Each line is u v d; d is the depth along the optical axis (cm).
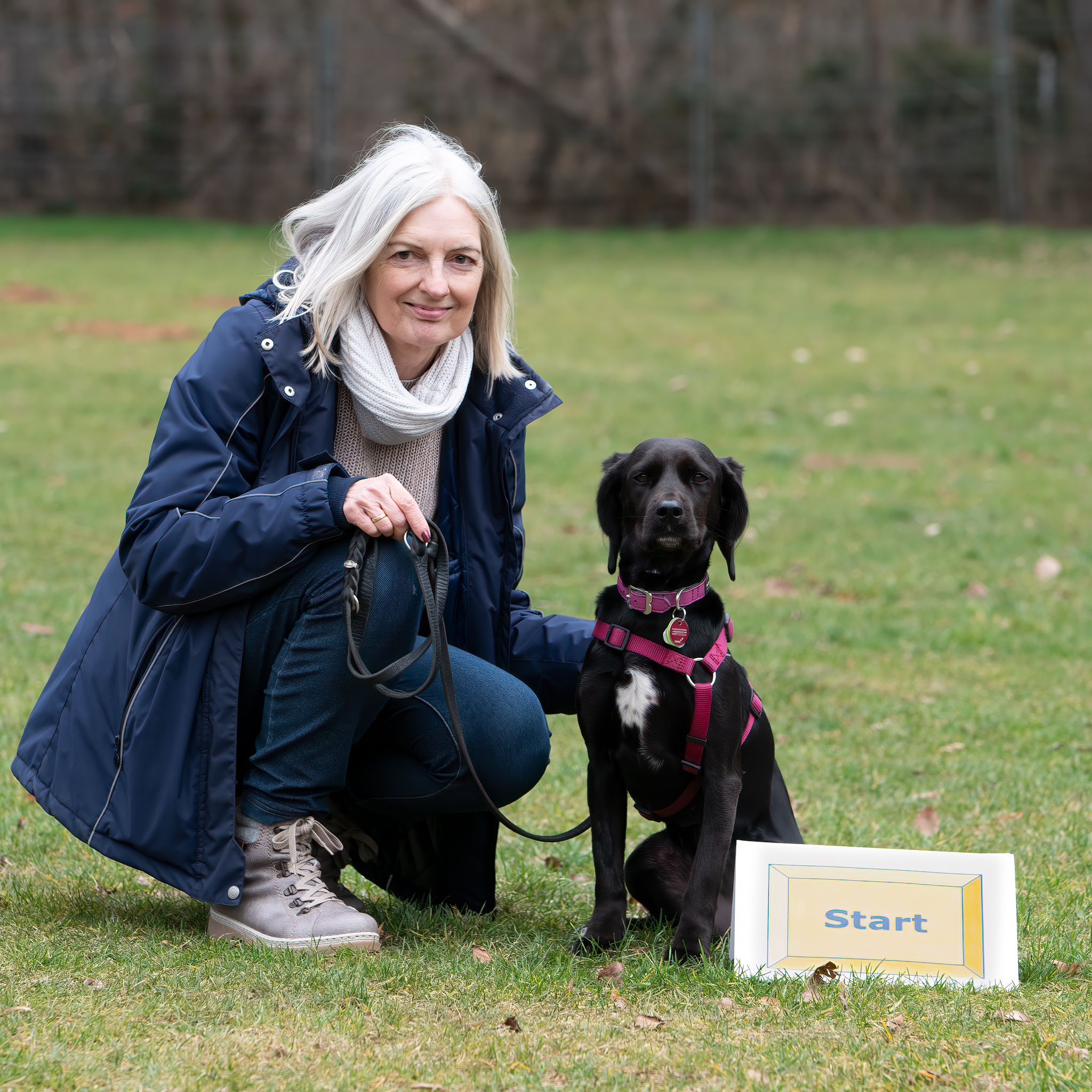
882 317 2783
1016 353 2420
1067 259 3556
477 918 539
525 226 4391
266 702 493
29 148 4356
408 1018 425
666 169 4406
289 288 508
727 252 3775
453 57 4378
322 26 4241
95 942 482
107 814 490
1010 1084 385
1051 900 560
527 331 2539
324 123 4262
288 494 474
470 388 544
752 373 2216
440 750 513
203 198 4412
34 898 532
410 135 533
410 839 554
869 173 4372
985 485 1578
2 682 852
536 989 450
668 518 506
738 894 477
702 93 4291
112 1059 389
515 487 546
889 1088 382
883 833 653
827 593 1183
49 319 2434
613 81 4403
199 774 479
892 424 1881
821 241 3891
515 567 551
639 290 3094
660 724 510
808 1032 420
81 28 4362
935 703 896
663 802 533
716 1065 394
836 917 474
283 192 4406
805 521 1412
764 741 549
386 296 501
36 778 509
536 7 4409
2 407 1769
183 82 4384
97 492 1410
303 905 488
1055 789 728
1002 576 1244
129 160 4381
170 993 436
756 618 1098
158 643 488
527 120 4406
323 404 505
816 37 4400
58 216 4291
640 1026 422
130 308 2608
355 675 468
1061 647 1030
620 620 521
